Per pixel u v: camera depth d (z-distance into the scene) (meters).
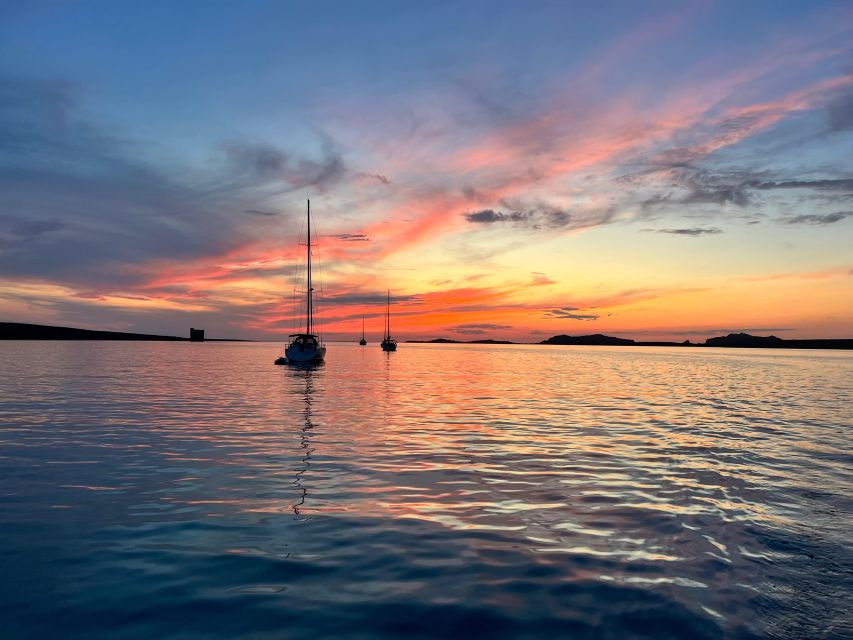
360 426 19.08
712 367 72.19
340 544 7.83
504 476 12.01
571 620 5.66
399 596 6.20
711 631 5.46
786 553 7.56
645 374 54.22
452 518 9.08
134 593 6.25
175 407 23.98
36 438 16.30
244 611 5.82
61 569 6.92
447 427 19.00
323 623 5.57
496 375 50.22
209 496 10.27
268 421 20.06
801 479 11.85
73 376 42.50
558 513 9.37
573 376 49.75
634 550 7.66
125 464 12.97
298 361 58.06
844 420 21.30
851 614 5.84
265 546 7.74
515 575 6.79
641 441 16.47
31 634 5.35
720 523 8.84
